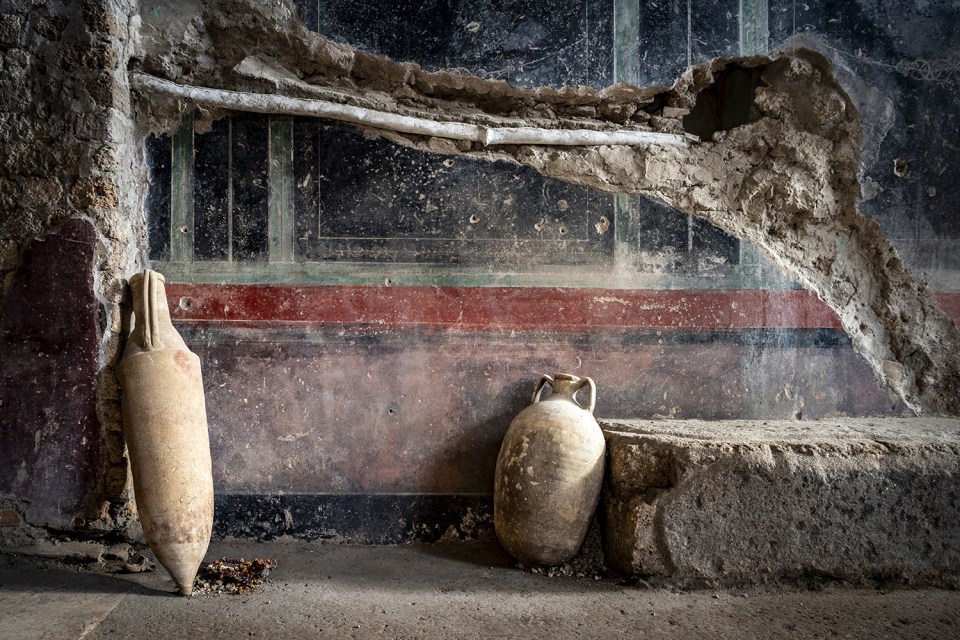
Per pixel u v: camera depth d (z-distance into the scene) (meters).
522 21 3.33
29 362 2.85
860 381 3.44
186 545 2.54
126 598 2.49
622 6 3.37
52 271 2.86
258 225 3.17
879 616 2.40
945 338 3.49
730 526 2.62
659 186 3.38
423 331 3.23
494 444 3.23
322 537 3.16
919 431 2.93
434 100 3.35
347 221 3.22
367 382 3.20
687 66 3.40
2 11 2.87
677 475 2.59
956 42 3.52
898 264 3.49
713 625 2.31
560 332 3.29
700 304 3.37
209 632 2.21
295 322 3.17
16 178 2.87
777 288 3.42
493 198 3.30
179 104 3.12
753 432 2.87
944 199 3.53
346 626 2.28
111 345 2.90
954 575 2.68
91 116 2.88
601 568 2.83
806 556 2.64
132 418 2.59
